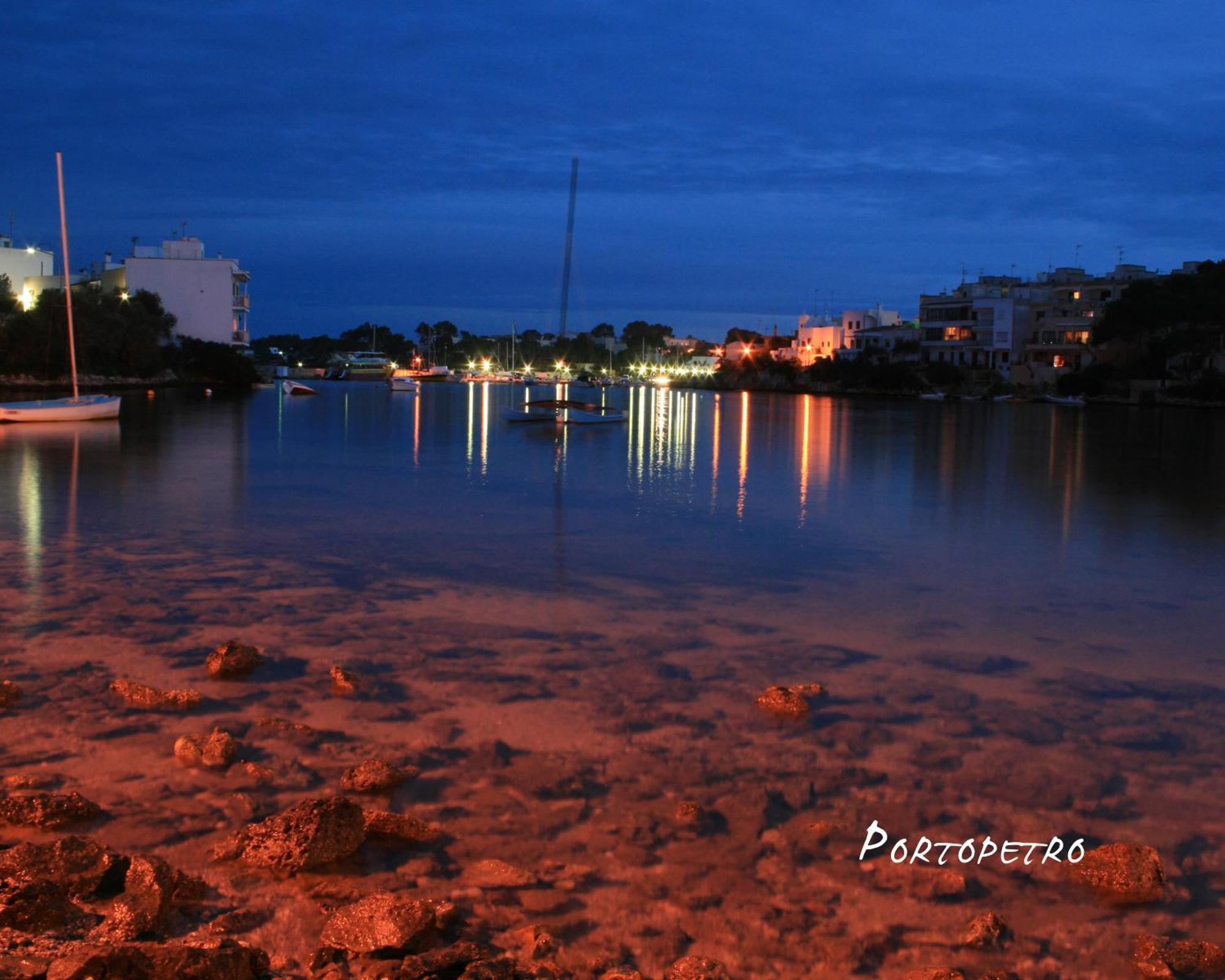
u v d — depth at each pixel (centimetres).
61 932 589
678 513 2408
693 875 703
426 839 739
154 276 11269
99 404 5425
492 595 1495
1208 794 854
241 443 4378
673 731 960
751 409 9506
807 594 1550
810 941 632
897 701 1063
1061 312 11606
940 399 11581
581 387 16938
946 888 695
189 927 613
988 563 1831
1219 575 1742
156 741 906
